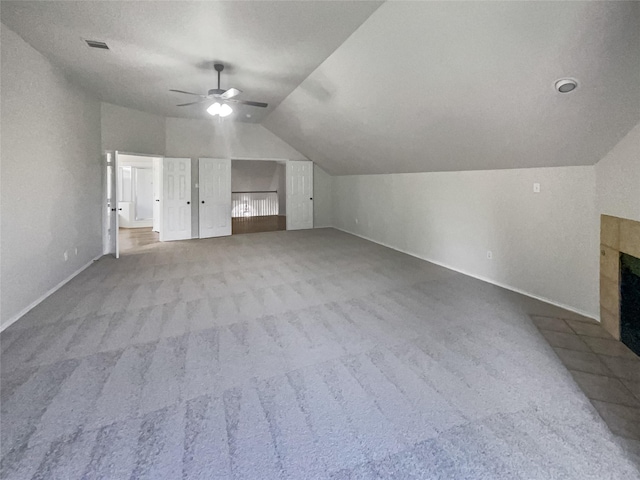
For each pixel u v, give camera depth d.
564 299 3.48
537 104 2.85
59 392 2.04
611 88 2.38
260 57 3.81
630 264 2.63
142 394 2.04
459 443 1.68
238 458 1.58
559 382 2.20
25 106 3.34
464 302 3.66
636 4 1.86
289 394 2.06
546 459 1.58
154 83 4.71
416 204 5.79
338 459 1.58
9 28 3.09
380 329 2.99
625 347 2.65
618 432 1.75
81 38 3.32
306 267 5.13
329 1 2.70
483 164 4.27
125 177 8.98
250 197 12.05
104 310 3.36
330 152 7.14
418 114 3.98
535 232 3.75
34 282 3.47
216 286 4.18
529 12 2.19
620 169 2.78
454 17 2.52
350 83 4.13
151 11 2.85
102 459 1.56
